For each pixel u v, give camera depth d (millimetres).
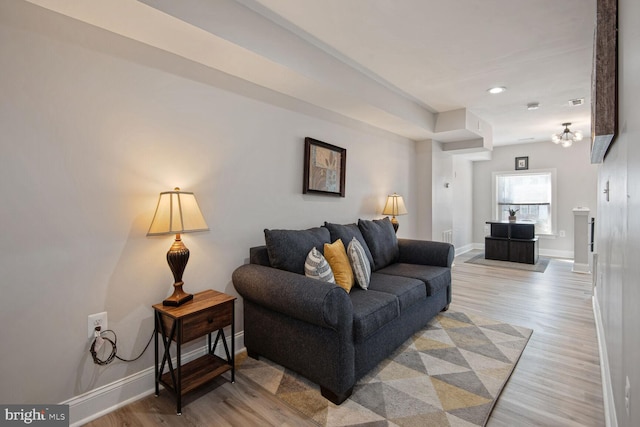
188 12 1669
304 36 2320
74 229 1627
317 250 2371
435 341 2537
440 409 1711
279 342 2047
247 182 2475
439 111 4254
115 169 1770
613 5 1328
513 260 5746
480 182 7348
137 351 1857
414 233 4883
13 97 1442
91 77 1675
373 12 2037
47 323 1544
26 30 1476
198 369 1918
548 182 6547
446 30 2256
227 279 2344
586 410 1696
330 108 3197
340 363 1731
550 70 2949
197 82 2143
